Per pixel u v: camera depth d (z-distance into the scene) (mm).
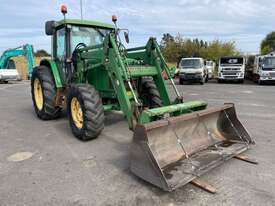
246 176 3340
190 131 3904
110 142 4738
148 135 3268
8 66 20812
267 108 8047
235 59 19562
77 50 5508
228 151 3836
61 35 5934
